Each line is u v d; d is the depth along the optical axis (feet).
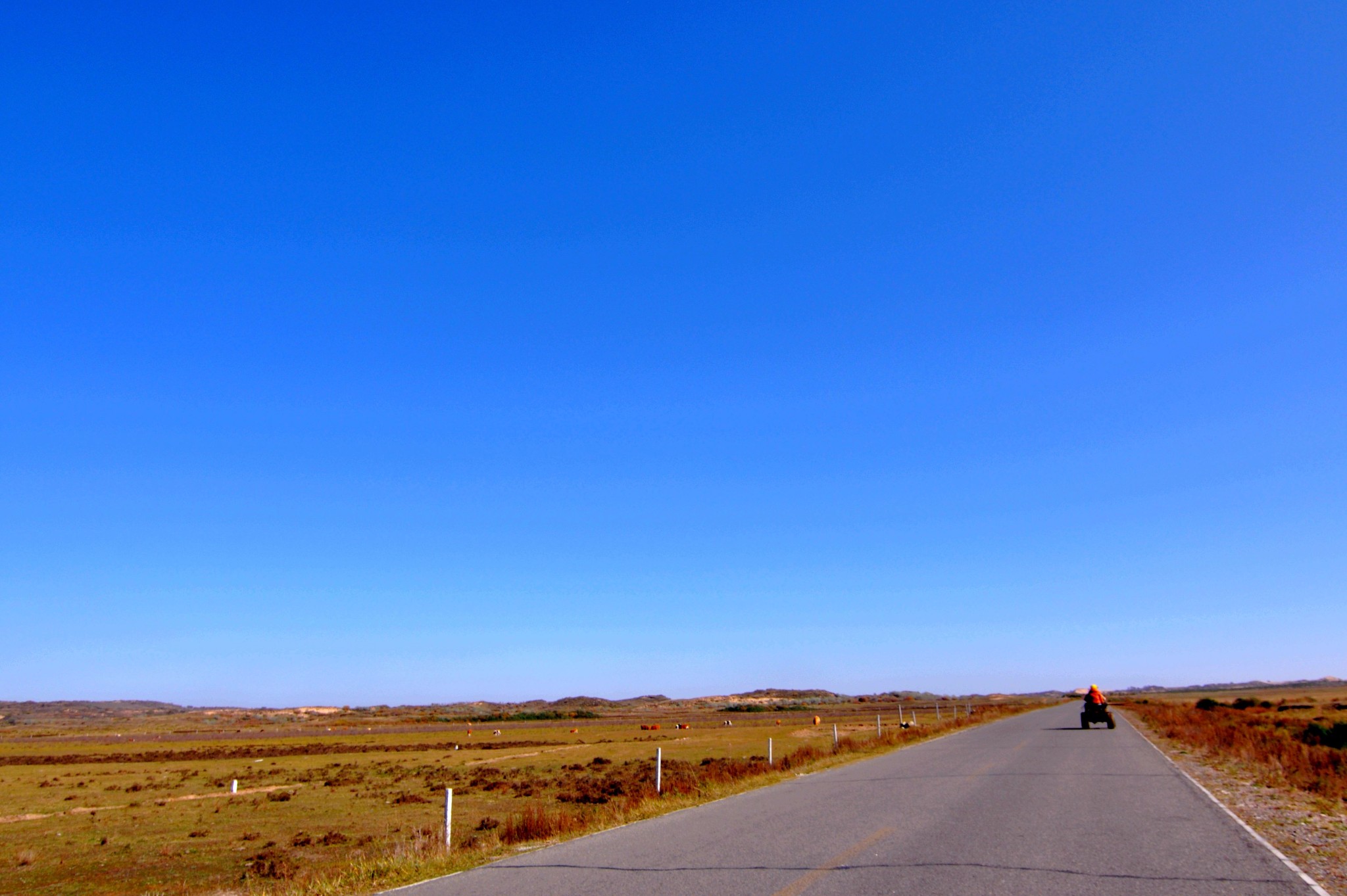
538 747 200.44
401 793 99.96
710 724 333.42
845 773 79.51
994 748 105.81
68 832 77.30
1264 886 29.48
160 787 121.19
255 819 82.94
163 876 55.62
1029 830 42.32
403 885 34.88
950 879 30.81
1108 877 31.04
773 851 37.70
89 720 647.56
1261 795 56.44
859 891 28.94
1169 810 49.52
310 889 35.88
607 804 67.62
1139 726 161.68
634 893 29.96
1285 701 374.63
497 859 40.37
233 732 396.16
